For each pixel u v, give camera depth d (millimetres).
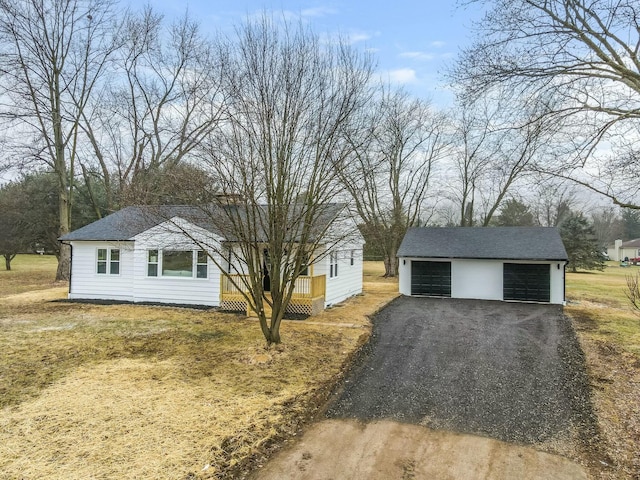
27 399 6465
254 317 13148
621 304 17438
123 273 16531
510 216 42031
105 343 9891
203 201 9109
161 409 6137
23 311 14164
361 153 9430
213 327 11719
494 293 18953
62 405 6219
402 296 20031
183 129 14312
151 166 21891
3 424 5570
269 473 4633
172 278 15680
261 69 8367
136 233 16016
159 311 14242
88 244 16891
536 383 7688
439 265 19891
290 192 8766
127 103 25328
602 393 7121
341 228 13219
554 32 7016
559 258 17438
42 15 21500
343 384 7648
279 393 6887
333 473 4656
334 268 16859
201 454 4898
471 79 7793
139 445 5059
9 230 29016
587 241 36906
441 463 4918
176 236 14695
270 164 8469
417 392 7270
